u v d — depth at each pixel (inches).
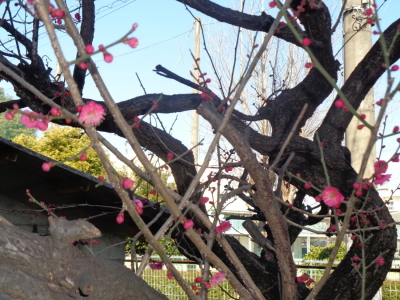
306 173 165.2
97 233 72.2
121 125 68.5
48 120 62.6
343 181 164.7
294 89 199.2
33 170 212.1
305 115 198.8
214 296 354.9
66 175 214.8
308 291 172.1
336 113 173.8
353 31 233.3
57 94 155.0
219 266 85.4
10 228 70.1
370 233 160.2
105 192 221.6
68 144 579.5
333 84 60.9
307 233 705.0
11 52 162.6
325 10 165.9
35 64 156.9
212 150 79.0
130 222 252.7
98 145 63.0
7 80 160.6
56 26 64.5
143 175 78.9
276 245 95.3
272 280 181.0
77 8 179.6
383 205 160.4
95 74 66.6
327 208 190.7
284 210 194.1
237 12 185.0
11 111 60.4
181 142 174.7
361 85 172.7
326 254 560.7
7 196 219.5
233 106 77.8
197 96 170.6
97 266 77.2
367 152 63.1
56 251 72.1
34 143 613.3
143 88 142.6
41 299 70.2
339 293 160.2
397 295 361.7
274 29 76.6
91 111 60.9
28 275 69.7
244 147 87.0
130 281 83.0
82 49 64.4
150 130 167.8
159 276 388.2
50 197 231.5
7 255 68.1
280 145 162.7
